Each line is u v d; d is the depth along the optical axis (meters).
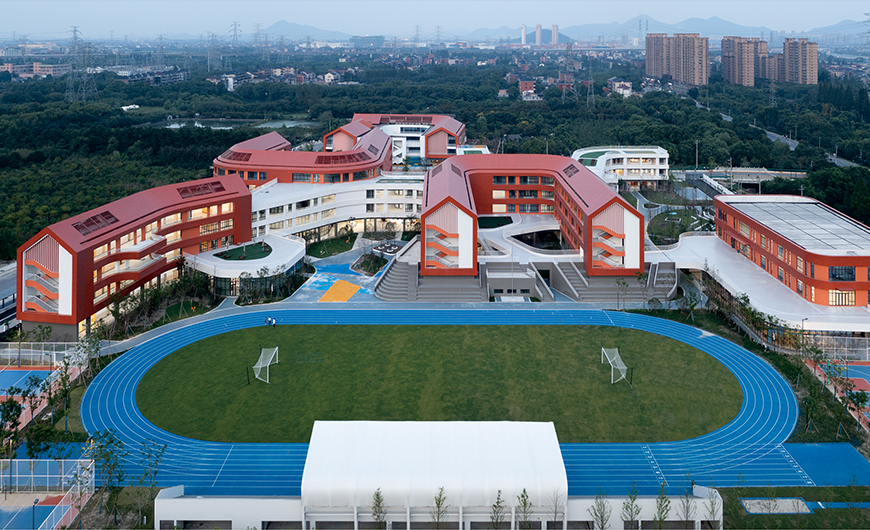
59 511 62.50
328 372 92.44
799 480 67.62
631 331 106.31
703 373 91.31
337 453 64.62
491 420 79.56
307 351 99.31
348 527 62.59
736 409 81.56
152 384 88.69
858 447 73.25
